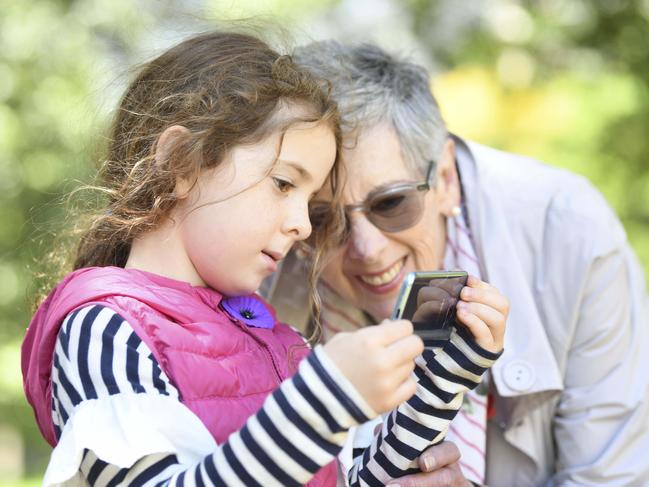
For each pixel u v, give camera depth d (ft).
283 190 6.11
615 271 8.71
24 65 23.90
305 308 9.05
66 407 5.30
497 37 27.30
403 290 5.48
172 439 5.09
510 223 8.87
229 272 5.99
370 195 7.91
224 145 5.95
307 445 4.68
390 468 6.28
